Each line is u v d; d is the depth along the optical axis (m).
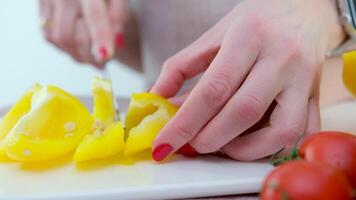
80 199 0.38
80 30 0.81
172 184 0.39
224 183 0.39
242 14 0.47
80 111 0.45
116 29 0.80
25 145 0.42
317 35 0.44
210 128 0.41
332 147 0.35
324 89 0.56
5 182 0.41
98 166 0.43
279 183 0.31
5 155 0.45
